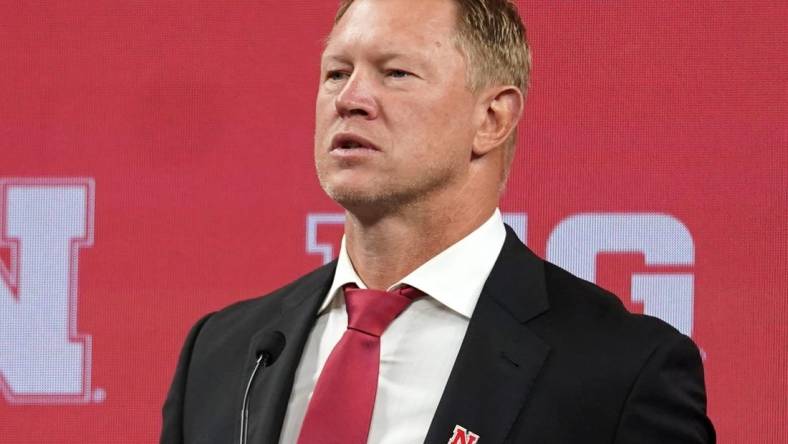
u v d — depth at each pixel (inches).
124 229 446.3
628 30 425.7
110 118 449.1
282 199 440.8
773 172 415.8
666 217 420.5
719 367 414.3
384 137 262.1
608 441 248.4
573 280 279.6
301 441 261.0
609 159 424.5
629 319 266.1
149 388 442.3
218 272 441.7
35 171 450.3
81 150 449.4
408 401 261.9
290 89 443.2
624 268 422.0
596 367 254.5
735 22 420.8
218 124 445.1
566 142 426.6
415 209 268.5
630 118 424.5
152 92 448.1
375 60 265.9
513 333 262.1
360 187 261.3
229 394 279.9
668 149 421.4
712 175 418.9
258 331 289.6
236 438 270.2
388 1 271.6
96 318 445.4
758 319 413.7
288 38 444.5
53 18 453.7
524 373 255.3
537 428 249.0
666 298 418.6
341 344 270.7
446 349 267.1
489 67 275.6
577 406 250.5
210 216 443.2
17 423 444.8
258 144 442.9
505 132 280.1
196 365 292.4
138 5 450.0
